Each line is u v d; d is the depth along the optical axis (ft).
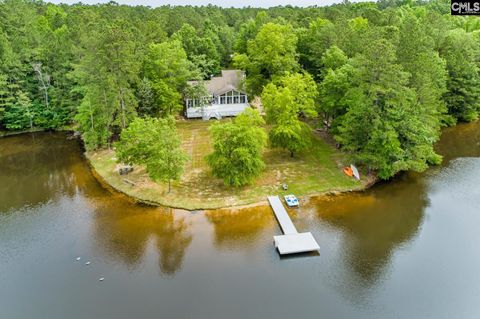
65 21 306.55
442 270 95.30
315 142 170.09
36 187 143.64
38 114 210.79
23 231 114.11
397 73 130.11
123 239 109.40
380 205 124.06
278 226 113.50
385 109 132.67
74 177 151.23
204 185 135.64
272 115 148.77
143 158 136.98
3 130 208.44
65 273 96.12
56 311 84.12
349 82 152.66
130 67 165.17
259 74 207.21
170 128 134.00
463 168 149.69
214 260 99.66
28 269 97.71
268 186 133.90
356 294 87.81
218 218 117.70
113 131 182.91
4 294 89.25
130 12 402.52
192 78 210.79
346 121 141.28
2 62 197.57
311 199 126.82
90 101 167.43
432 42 186.60
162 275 94.63
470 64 197.98
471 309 83.41
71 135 204.33
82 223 117.70
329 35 200.34
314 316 81.61
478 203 124.77
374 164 135.54
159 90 187.32
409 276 93.40
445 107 188.65
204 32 301.02
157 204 125.90
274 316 81.66
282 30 202.59
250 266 97.19
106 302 86.43
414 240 106.83
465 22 295.07
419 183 138.31
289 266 97.09
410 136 133.08
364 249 103.14
